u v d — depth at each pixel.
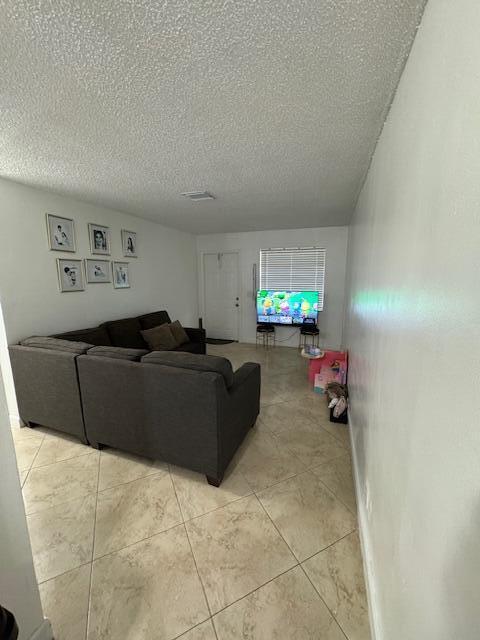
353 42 0.95
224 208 3.43
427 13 0.76
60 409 2.14
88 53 1.01
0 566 0.87
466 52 0.49
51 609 1.10
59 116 1.42
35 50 0.99
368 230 1.88
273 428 2.43
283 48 0.99
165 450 1.83
